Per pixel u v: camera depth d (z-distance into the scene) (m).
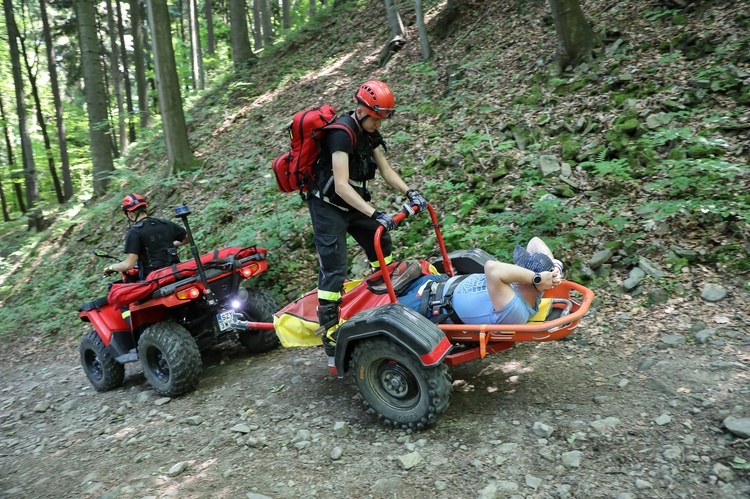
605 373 3.57
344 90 11.56
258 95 14.18
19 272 12.87
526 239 5.16
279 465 3.18
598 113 6.48
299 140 3.48
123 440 3.99
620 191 5.39
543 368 3.81
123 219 11.09
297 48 17.05
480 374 3.91
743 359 3.35
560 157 6.19
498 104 7.71
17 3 25.27
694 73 6.41
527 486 2.63
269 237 6.87
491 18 10.60
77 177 26.36
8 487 3.60
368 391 3.42
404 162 7.34
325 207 3.60
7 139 25.44
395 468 2.96
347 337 3.38
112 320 5.27
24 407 5.60
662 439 2.80
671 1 7.65
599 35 7.81
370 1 17.25
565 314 3.41
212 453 3.47
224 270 4.86
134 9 20.50
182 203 9.62
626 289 4.40
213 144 12.06
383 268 3.46
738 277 4.14
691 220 4.73
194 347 4.63
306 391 4.18
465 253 4.08
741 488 2.40
